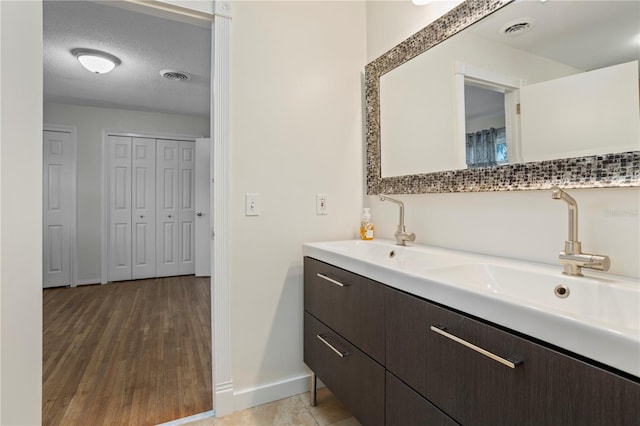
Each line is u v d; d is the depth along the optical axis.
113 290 4.00
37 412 0.90
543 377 0.64
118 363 2.14
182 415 1.62
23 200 0.81
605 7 0.98
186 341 2.49
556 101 1.08
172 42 2.67
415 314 0.97
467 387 0.81
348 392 1.31
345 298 1.34
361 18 2.04
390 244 1.67
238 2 1.68
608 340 0.55
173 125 4.77
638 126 0.90
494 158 1.28
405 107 1.71
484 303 0.76
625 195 0.94
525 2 1.18
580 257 0.93
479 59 1.33
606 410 0.55
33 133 0.86
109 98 3.99
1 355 0.72
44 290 4.00
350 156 1.99
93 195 4.33
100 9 2.22
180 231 4.85
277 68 1.78
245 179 1.70
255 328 1.73
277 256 1.78
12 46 0.76
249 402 1.70
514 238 1.23
